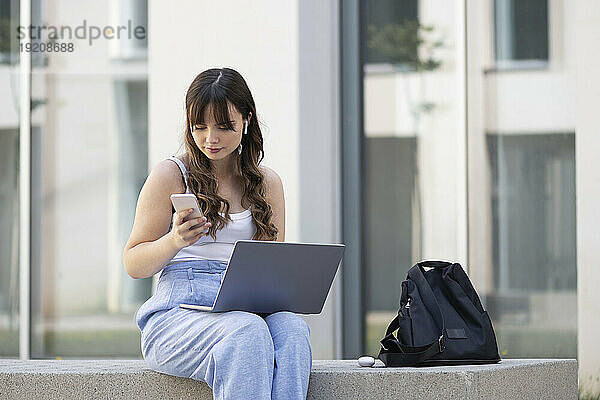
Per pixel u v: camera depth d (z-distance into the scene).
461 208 9.80
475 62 9.81
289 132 9.81
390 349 6.04
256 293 5.47
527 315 9.66
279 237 6.17
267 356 5.10
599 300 9.48
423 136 9.91
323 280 5.71
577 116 9.59
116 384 5.73
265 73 9.88
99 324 10.23
